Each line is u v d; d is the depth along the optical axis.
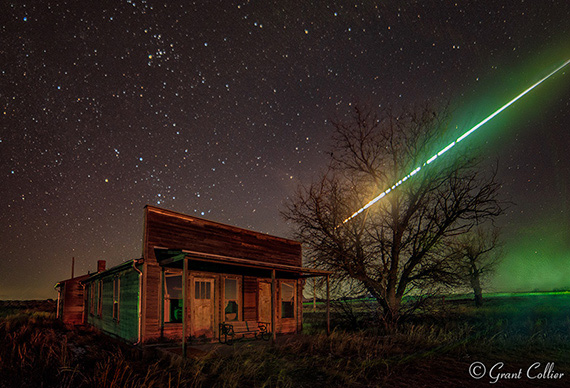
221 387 7.80
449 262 18.73
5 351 8.74
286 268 13.71
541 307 25.23
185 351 9.91
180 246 13.39
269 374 8.78
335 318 22.45
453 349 11.66
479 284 30.55
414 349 11.83
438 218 18.48
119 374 8.18
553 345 12.41
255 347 11.49
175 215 13.51
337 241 18.73
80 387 7.38
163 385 7.70
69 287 22.53
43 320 18.64
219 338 12.96
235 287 14.96
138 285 12.35
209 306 13.74
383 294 18.70
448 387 8.10
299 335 14.52
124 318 13.50
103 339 13.89
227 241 15.12
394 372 9.17
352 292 19.28
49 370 8.09
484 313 22.92
